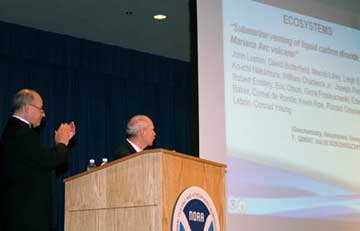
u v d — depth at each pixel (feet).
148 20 18.28
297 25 14.79
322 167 14.40
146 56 21.25
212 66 12.88
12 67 17.97
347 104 15.43
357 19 16.37
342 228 14.49
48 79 18.69
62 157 11.56
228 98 13.01
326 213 14.26
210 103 12.69
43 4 16.78
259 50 13.83
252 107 13.38
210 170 8.04
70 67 19.17
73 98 19.20
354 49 16.03
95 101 19.79
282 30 14.42
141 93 21.09
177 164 7.40
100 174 7.75
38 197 11.03
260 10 14.08
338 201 14.58
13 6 16.83
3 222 11.06
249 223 12.77
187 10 17.49
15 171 11.03
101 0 16.65
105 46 20.12
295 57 14.53
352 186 14.92
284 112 13.96
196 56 12.74
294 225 13.56
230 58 13.25
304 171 13.99
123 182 7.47
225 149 12.73
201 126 12.45
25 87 18.13
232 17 13.50
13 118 11.60
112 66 20.21
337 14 15.87
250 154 13.10
